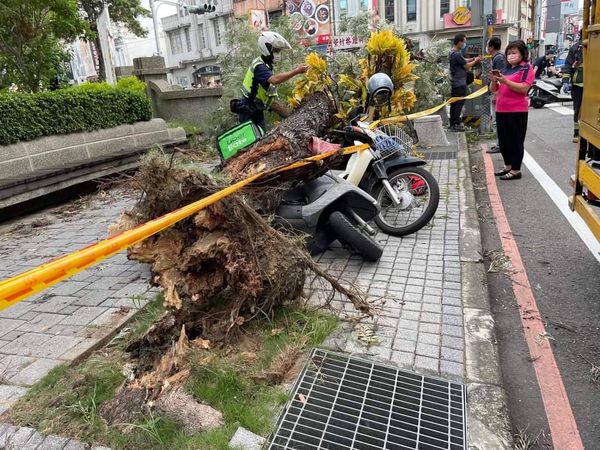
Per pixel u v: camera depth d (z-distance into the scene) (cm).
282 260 313
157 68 1295
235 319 298
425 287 378
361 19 1062
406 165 487
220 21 4412
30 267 476
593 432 244
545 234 500
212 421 236
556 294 379
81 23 980
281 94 855
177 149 319
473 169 793
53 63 1027
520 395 272
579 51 878
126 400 249
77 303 377
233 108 617
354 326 326
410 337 312
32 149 723
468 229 498
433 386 268
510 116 676
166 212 291
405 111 769
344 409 252
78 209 688
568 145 927
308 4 2927
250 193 366
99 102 859
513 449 232
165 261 285
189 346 283
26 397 264
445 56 1092
